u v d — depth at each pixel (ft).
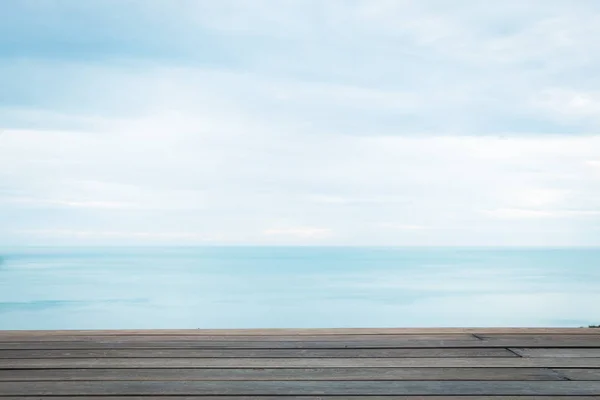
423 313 126.41
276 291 170.81
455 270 191.52
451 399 5.95
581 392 6.16
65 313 126.41
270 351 7.92
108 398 6.00
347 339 8.62
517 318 117.19
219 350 7.98
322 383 6.48
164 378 6.68
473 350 7.96
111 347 8.16
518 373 6.86
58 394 6.11
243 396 6.06
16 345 8.29
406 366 7.16
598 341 8.47
